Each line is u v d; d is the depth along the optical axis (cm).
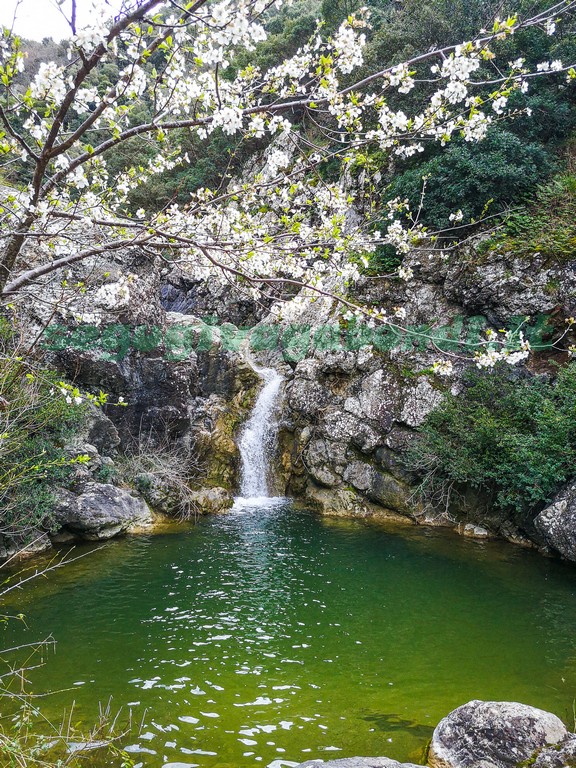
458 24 1750
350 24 417
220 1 356
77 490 1167
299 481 1577
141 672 646
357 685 623
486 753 463
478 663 678
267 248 468
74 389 466
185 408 1516
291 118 1616
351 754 495
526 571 1006
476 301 1425
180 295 2788
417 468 1352
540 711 489
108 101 352
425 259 1550
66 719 546
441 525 1316
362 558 1071
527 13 1596
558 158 1554
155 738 516
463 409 1321
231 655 693
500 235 1422
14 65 331
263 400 1727
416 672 656
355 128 465
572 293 1265
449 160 1491
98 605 839
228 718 554
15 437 862
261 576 971
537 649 716
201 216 515
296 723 546
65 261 396
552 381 1247
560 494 1054
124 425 1423
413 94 1717
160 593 888
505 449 1164
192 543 1148
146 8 328
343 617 810
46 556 1041
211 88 412
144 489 1327
